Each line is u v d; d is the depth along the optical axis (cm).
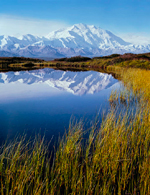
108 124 546
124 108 881
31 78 2295
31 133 602
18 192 294
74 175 339
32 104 1019
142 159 401
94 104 1015
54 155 448
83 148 479
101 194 307
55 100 1125
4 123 699
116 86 1655
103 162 370
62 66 5447
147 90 1088
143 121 568
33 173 359
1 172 345
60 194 328
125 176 343
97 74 2858
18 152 383
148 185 305
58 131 622
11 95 1259
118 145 414
